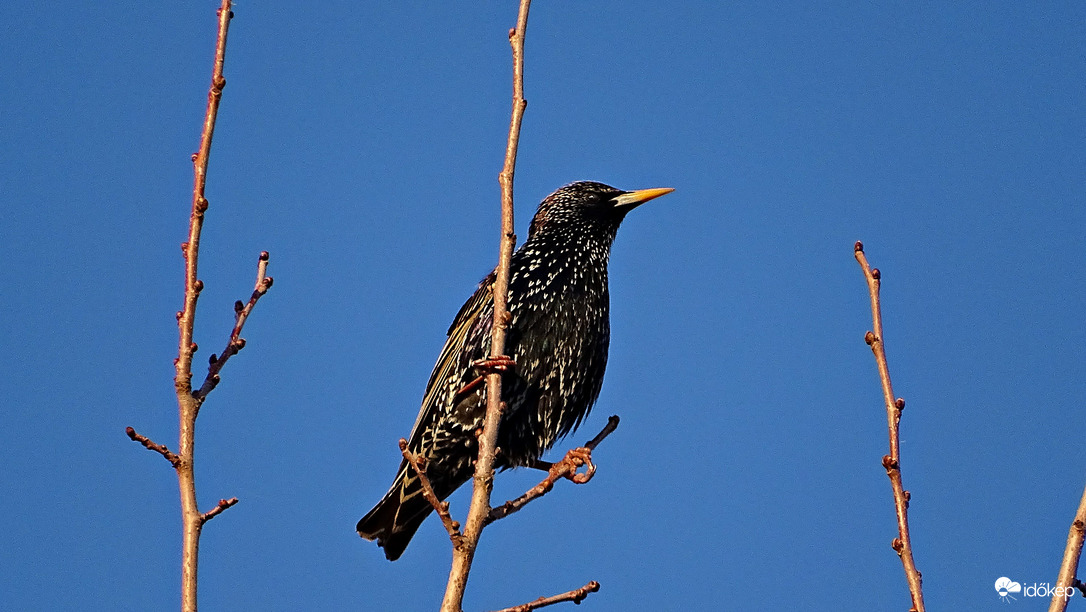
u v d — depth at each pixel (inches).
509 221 298.8
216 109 281.6
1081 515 247.4
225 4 289.4
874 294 272.4
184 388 266.4
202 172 277.3
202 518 256.2
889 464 255.1
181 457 260.8
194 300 270.5
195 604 248.1
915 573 244.5
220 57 285.3
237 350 279.4
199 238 273.6
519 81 306.8
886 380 263.7
